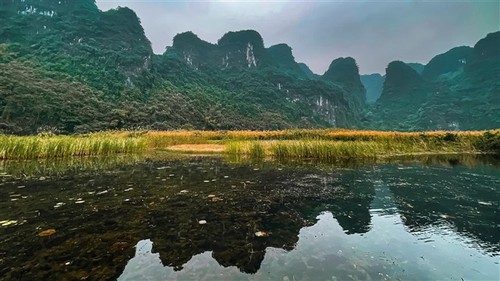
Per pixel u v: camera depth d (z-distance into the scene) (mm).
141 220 4828
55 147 15828
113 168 11742
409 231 4566
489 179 9414
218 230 4422
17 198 6344
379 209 5812
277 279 3002
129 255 3486
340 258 3537
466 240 4207
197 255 3529
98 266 3195
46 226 4480
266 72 165750
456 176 10008
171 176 9594
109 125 65688
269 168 11844
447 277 3148
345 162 14453
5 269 3086
